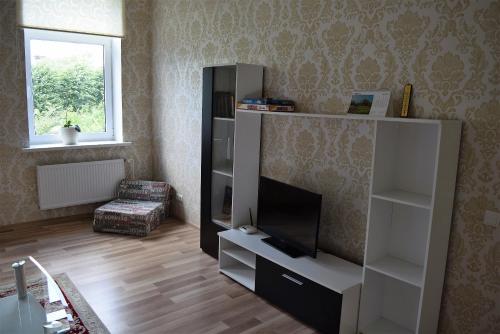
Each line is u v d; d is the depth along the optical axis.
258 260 3.19
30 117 4.69
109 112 5.34
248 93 3.51
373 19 2.74
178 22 4.70
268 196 3.37
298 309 2.88
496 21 2.17
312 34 3.15
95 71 5.15
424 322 2.42
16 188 4.60
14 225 4.62
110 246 4.16
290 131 3.42
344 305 2.59
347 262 2.99
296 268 2.86
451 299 2.49
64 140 4.86
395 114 2.64
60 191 4.80
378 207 2.61
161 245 4.23
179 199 5.06
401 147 2.63
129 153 5.36
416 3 2.50
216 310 3.01
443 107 2.43
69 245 4.15
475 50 2.26
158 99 5.27
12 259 3.75
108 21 4.87
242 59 3.84
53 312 2.33
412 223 2.63
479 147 2.29
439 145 2.19
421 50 2.50
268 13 3.50
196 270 3.66
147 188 5.07
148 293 3.22
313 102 3.20
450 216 2.40
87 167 4.95
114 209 4.57
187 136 4.81
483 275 2.35
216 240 3.88
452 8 2.34
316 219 2.87
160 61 5.13
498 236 2.27
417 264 2.63
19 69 4.42
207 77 3.74
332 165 3.12
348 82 2.94
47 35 4.67
